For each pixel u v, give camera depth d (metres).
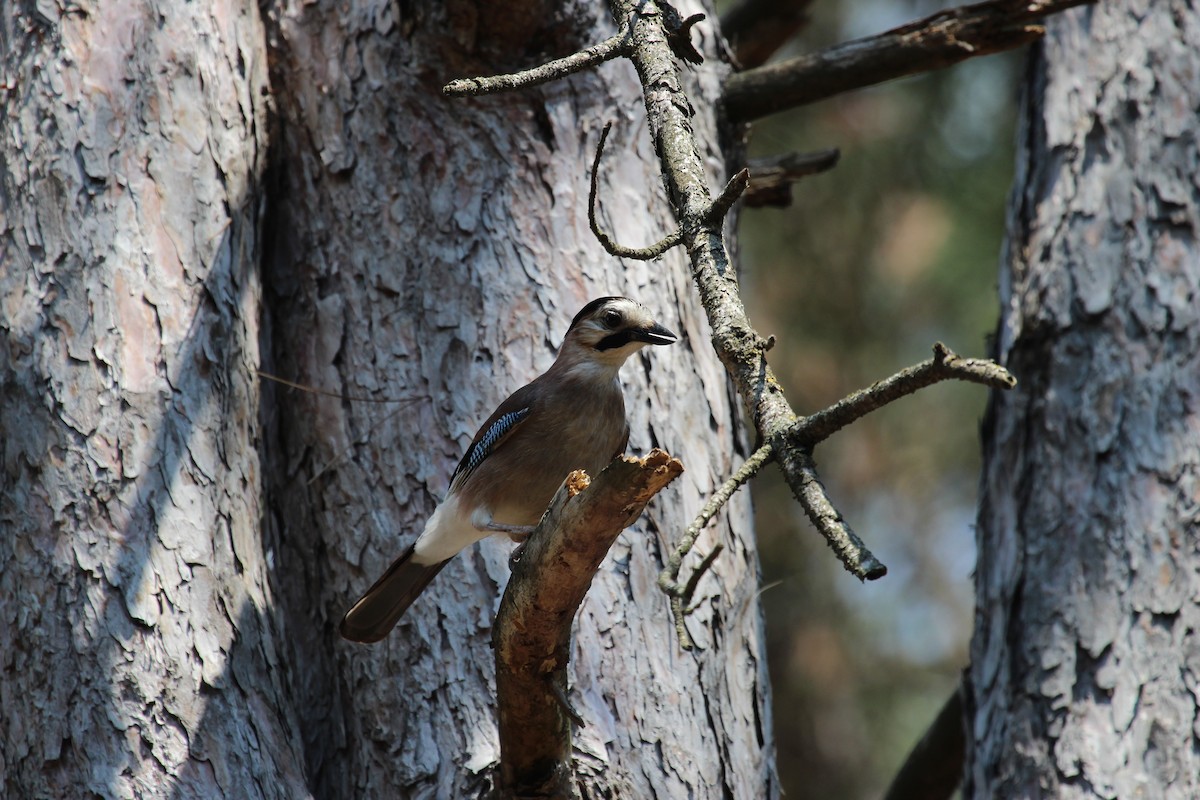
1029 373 10.38
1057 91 11.28
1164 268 10.19
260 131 10.05
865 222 18.12
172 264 9.02
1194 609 9.05
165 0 9.66
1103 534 9.51
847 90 11.80
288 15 10.36
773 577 19.03
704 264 7.36
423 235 9.70
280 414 9.64
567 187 9.94
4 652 8.01
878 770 18.55
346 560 9.10
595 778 8.11
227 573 8.48
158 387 8.63
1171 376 9.84
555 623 7.03
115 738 7.71
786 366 18.23
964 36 11.29
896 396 6.15
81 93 9.20
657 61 8.24
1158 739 8.70
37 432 8.39
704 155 10.90
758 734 9.19
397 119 9.95
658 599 8.92
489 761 8.17
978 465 18.94
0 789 7.78
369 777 8.49
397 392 9.36
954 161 17.95
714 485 9.61
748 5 15.39
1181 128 10.62
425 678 8.60
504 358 9.45
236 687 8.15
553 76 7.96
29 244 8.86
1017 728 9.23
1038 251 10.77
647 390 9.70
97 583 8.05
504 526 8.78
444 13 9.82
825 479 19.23
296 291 9.86
